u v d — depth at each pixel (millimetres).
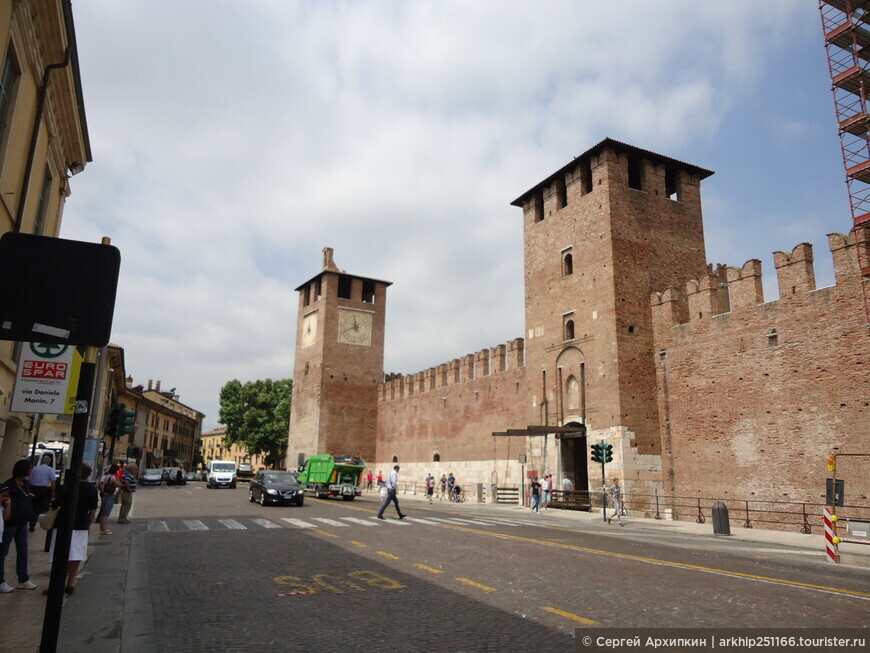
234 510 26438
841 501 16281
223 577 11094
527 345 39750
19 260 5355
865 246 22484
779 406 25031
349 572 11539
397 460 58719
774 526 24422
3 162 11883
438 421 52969
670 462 29703
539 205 41281
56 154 16781
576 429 34094
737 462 26484
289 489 29484
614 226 34438
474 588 10023
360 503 34219
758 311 26406
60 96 15453
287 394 85688
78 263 5500
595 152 36250
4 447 16641
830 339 23406
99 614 8211
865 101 26469
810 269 24594
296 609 8672
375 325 66375
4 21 10891
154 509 26812
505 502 41406
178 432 104688
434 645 6930
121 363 55719
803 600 9273
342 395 62688
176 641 7176
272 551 14289
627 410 32031
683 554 14727
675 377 30031
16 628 7336
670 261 35938
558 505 33938
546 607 8688
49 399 7039
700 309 29219
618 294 33531
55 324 5359
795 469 24094
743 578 11148
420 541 16203
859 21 26828
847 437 22438
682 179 38094
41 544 14289
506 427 44031
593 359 34188
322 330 63344
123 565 12156
